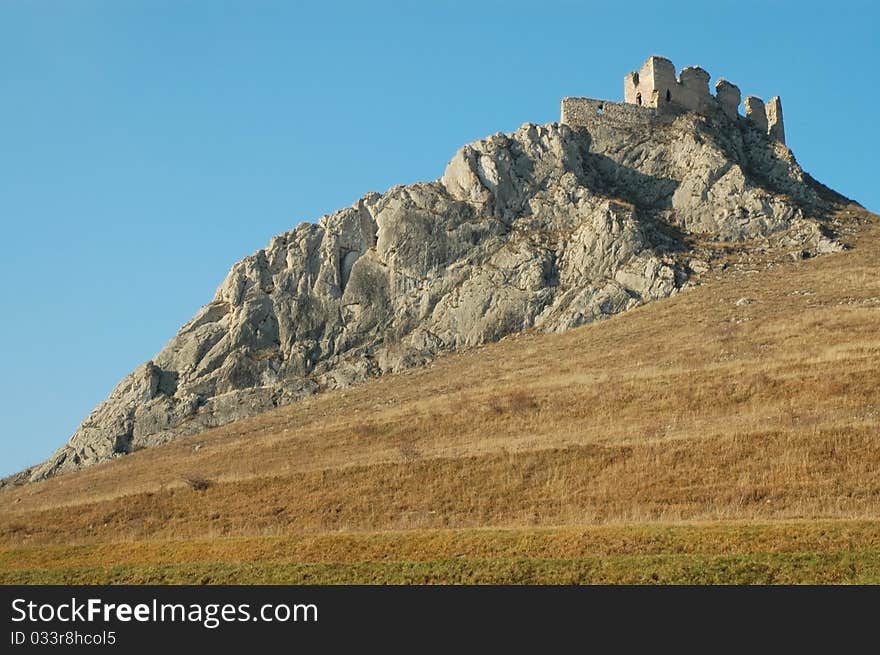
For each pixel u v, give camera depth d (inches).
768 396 2329.0
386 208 3868.1
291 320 3686.0
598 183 4033.0
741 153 4212.6
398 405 2935.5
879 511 1652.3
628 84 4488.2
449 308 3597.4
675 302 3326.8
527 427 2460.6
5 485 3356.3
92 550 1872.5
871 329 2694.4
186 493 2306.8
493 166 3927.2
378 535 1701.5
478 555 1514.5
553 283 3595.0
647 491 1897.1
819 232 3668.8
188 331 3713.1
